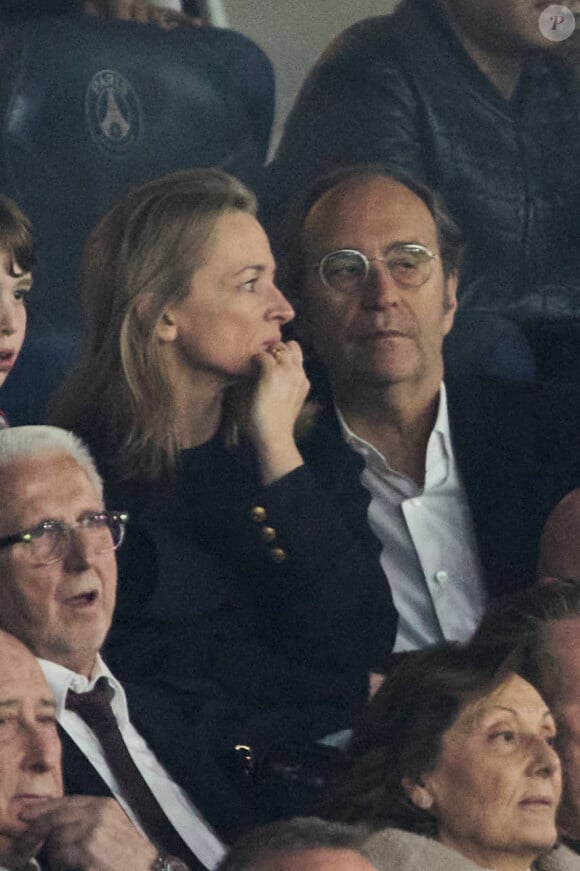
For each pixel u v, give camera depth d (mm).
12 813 9516
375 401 13516
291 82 17359
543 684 10859
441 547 13555
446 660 10570
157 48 15789
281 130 17344
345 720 12273
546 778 10242
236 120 16453
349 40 17609
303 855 7676
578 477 13656
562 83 18000
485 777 10141
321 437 13422
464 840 10148
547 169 18016
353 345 13555
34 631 10727
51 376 13922
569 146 18094
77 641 10758
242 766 11555
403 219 13703
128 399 12539
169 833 10695
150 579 12320
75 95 15141
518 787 10172
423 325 13617
